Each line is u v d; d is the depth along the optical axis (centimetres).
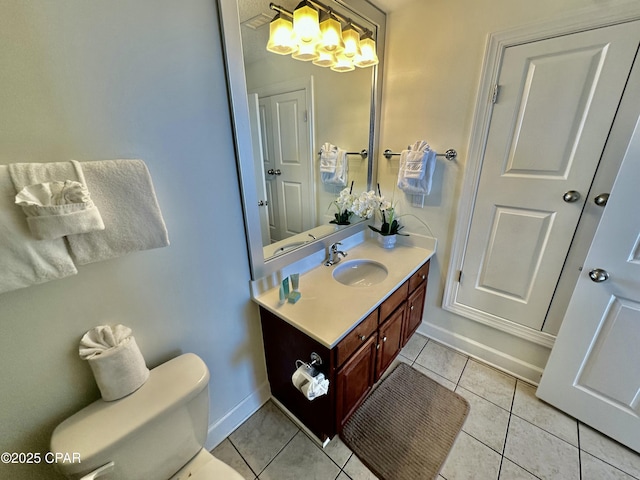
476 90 138
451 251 172
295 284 126
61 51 64
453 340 192
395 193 187
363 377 133
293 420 145
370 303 122
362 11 141
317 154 146
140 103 78
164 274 95
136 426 78
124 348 83
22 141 63
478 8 128
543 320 151
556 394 145
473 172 150
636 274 108
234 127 101
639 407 119
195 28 85
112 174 71
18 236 60
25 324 70
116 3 69
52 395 79
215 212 104
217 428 131
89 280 79
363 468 123
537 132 128
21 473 78
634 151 98
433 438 135
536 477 118
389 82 167
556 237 135
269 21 107
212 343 118
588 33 108
